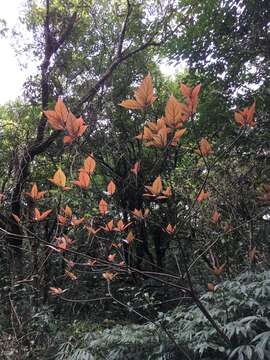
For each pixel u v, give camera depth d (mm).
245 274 5094
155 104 11156
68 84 12359
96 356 5164
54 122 2842
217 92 8508
